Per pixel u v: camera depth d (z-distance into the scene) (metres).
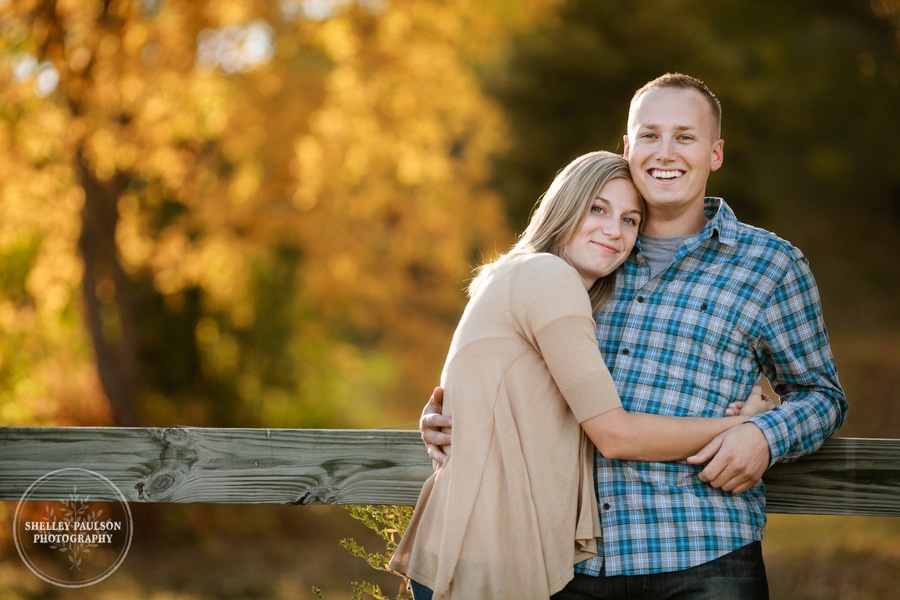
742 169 24.66
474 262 18.30
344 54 14.73
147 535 12.05
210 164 14.20
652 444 3.11
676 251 3.52
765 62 25.89
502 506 3.12
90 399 12.96
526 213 23.97
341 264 16.22
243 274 14.20
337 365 17.16
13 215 12.52
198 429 3.73
